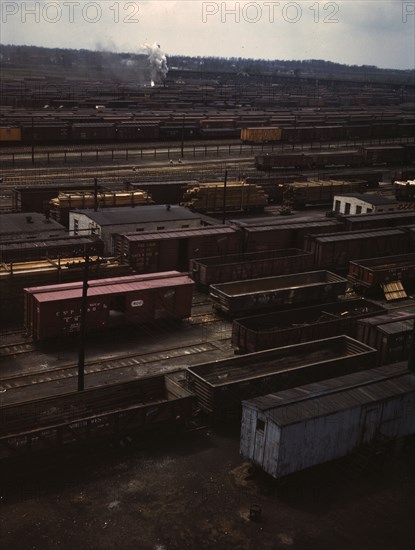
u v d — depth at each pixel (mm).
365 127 140750
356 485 23922
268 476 23719
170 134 123688
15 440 23375
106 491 22859
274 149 120688
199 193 65750
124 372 32625
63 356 34062
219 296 40469
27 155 97250
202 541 20531
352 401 24609
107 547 20062
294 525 21500
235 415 28094
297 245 52656
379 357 33375
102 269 41250
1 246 41281
